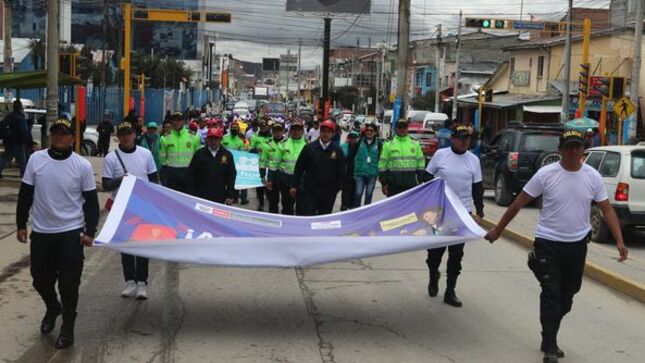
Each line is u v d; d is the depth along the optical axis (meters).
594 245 12.56
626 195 12.34
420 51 90.75
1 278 8.61
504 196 18.17
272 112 61.94
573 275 6.16
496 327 7.11
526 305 8.00
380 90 88.25
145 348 6.20
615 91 23.88
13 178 18.69
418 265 10.20
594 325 7.38
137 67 74.31
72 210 6.05
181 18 29.45
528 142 17.80
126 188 7.04
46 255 6.09
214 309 7.55
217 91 114.12
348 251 6.76
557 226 6.06
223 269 9.59
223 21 29.48
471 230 6.94
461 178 7.82
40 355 5.95
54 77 17.25
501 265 10.39
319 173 10.20
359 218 7.68
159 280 8.86
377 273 9.59
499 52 78.50
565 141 6.00
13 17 92.81
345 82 128.50
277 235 7.10
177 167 11.69
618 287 9.07
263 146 13.83
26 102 31.81
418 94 84.75
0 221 12.55
